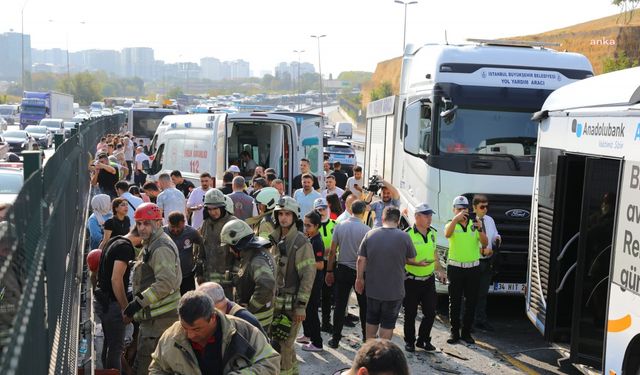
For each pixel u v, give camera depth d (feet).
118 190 34.22
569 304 26.37
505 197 33.81
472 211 33.71
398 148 41.68
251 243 19.88
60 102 212.84
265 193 26.37
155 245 19.93
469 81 34.83
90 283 26.99
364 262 26.45
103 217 30.50
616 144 21.61
